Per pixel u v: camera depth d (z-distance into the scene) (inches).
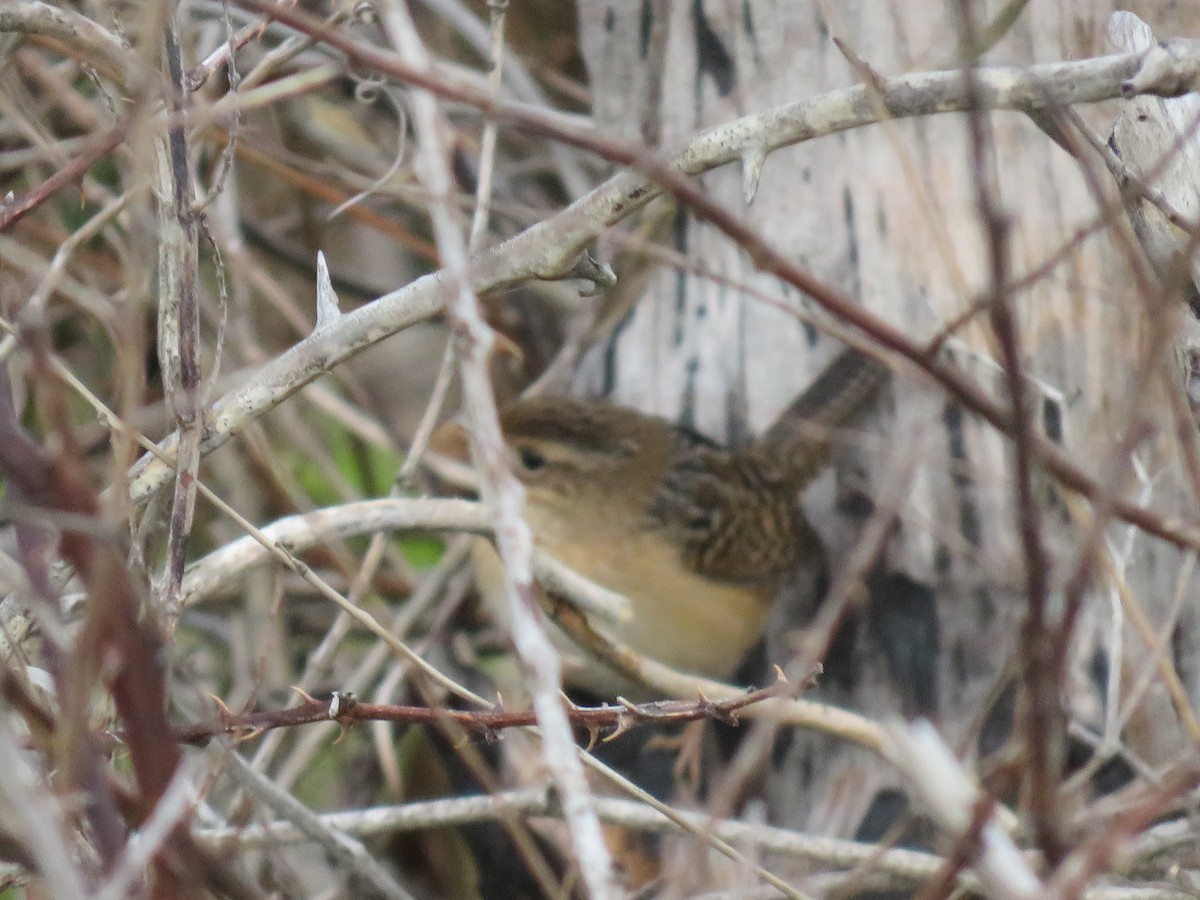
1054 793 172.9
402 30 191.3
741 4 380.8
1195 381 234.4
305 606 385.1
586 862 157.2
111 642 143.2
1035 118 225.8
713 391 386.6
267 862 290.0
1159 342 179.6
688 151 229.9
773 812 319.9
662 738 335.9
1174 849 240.4
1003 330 170.2
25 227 354.6
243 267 360.5
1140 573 311.3
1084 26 341.1
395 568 404.2
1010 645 302.7
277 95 300.0
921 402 299.9
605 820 261.9
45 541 180.7
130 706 140.5
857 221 359.6
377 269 478.9
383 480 414.0
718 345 387.5
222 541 370.3
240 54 377.1
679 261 271.3
